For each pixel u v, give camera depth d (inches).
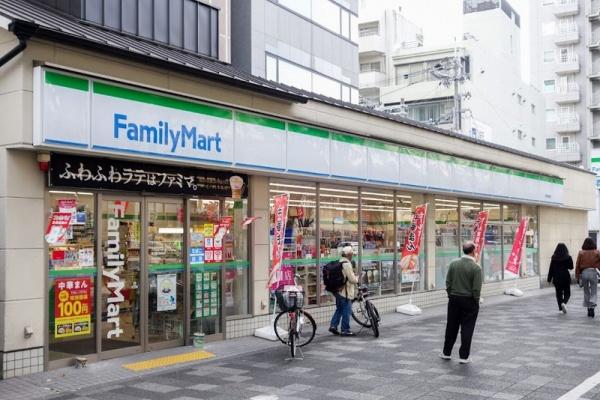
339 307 471.2
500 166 796.0
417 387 302.4
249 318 457.1
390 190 625.0
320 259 533.0
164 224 401.7
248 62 823.1
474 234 722.2
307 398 283.3
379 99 1865.2
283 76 887.1
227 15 799.1
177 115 368.8
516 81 2053.4
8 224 315.0
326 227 542.3
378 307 592.7
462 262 365.4
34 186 327.0
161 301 397.7
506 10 2143.2
